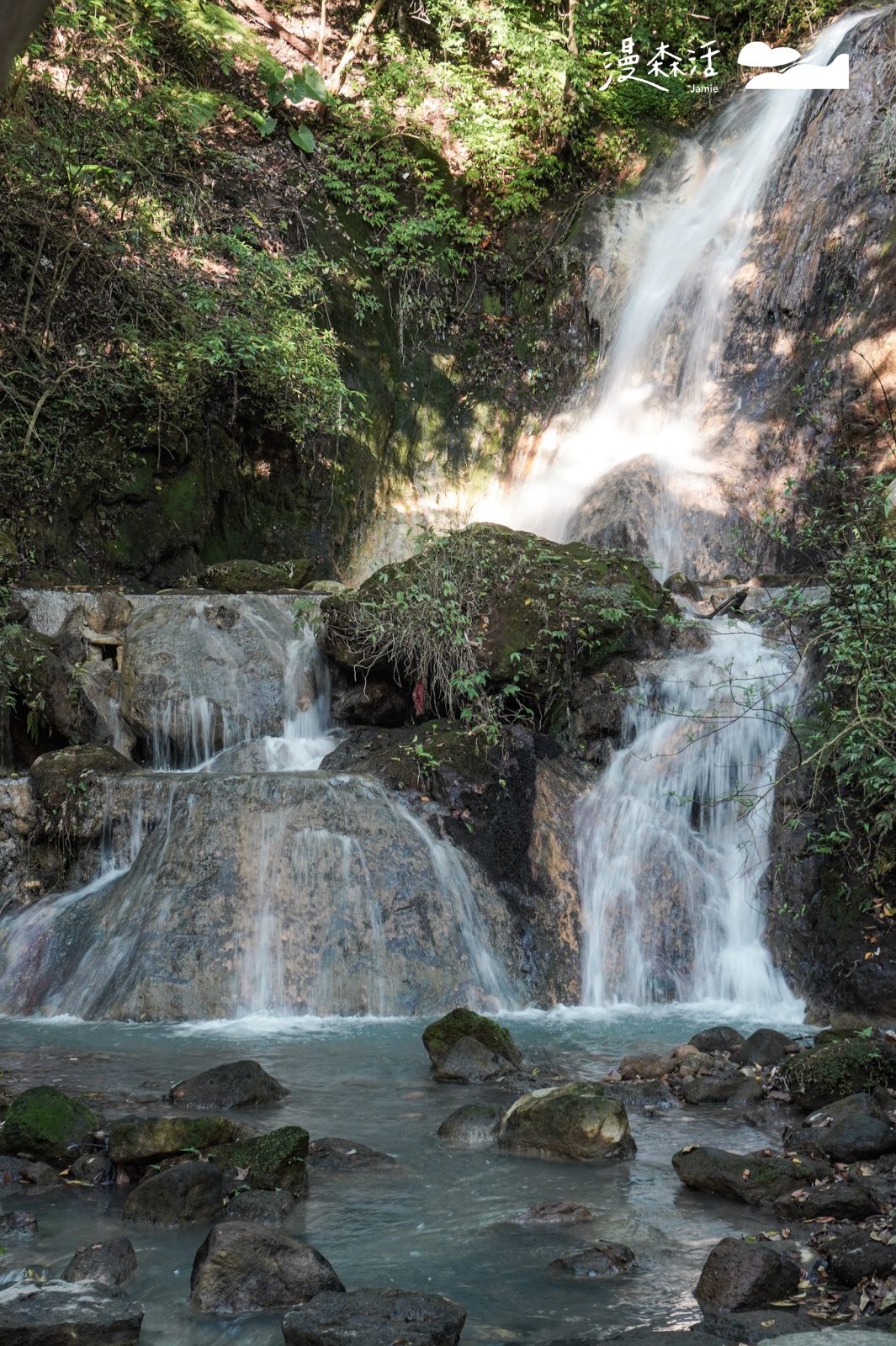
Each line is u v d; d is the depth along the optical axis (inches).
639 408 579.8
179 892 289.1
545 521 559.2
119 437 494.3
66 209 493.7
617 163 707.4
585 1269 130.6
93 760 332.8
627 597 367.2
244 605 404.2
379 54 687.7
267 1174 155.4
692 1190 158.2
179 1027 261.0
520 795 327.0
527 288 669.3
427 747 334.0
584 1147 170.7
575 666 358.6
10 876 325.4
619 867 319.3
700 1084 205.5
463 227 660.1
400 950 283.7
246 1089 196.2
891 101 543.5
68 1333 112.3
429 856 301.0
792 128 597.9
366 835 299.0
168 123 565.6
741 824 323.9
